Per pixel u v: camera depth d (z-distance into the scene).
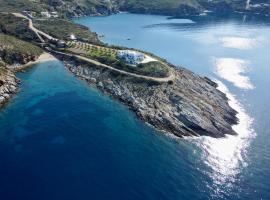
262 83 189.12
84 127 130.50
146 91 154.25
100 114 141.00
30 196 94.44
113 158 112.50
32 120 133.50
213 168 109.94
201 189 100.00
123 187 99.38
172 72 171.38
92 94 160.12
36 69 187.62
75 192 96.75
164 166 109.56
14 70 182.38
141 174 105.25
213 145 122.75
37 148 116.12
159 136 126.69
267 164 113.50
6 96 150.88
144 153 115.94
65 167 107.12
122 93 157.75
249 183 103.81
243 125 139.88
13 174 102.88
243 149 121.75
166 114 137.38
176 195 97.12
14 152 113.38
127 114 141.88
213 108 146.38
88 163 109.50
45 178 101.88
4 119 133.25
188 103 142.50
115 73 171.25
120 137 124.88
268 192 100.44
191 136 127.56
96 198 94.69
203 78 185.25
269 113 152.38
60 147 117.25
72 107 146.00
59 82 172.38
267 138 129.88
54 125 130.88
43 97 154.00
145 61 180.88
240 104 161.25
